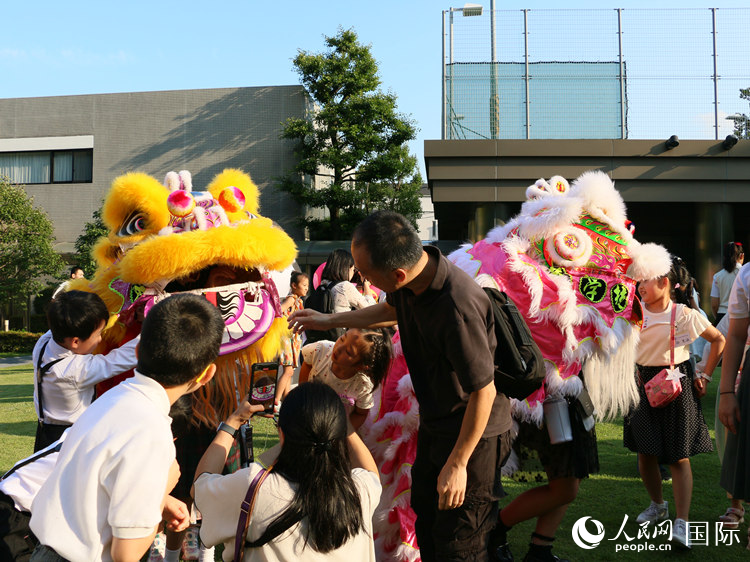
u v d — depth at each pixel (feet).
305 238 77.71
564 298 10.57
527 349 8.59
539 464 11.30
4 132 81.66
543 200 11.80
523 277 10.68
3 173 81.76
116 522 5.70
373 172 72.08
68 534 5.82
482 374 7.78
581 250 10.93
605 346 10.76
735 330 10.83
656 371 13.10
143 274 10.70
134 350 10.62
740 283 10.74
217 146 78.18
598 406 11.18
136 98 79.36
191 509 11.12
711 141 42.22
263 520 6.45
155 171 78.74
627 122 42.39
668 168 42.52
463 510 8.56
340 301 16.58
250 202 13.16
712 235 43.39
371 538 7.02
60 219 80.23
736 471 10.51
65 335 10.19
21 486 7.90
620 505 14.38
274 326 12.06
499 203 43.34
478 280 10.71
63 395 10.27
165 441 6.13
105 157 79.71
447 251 56.39
